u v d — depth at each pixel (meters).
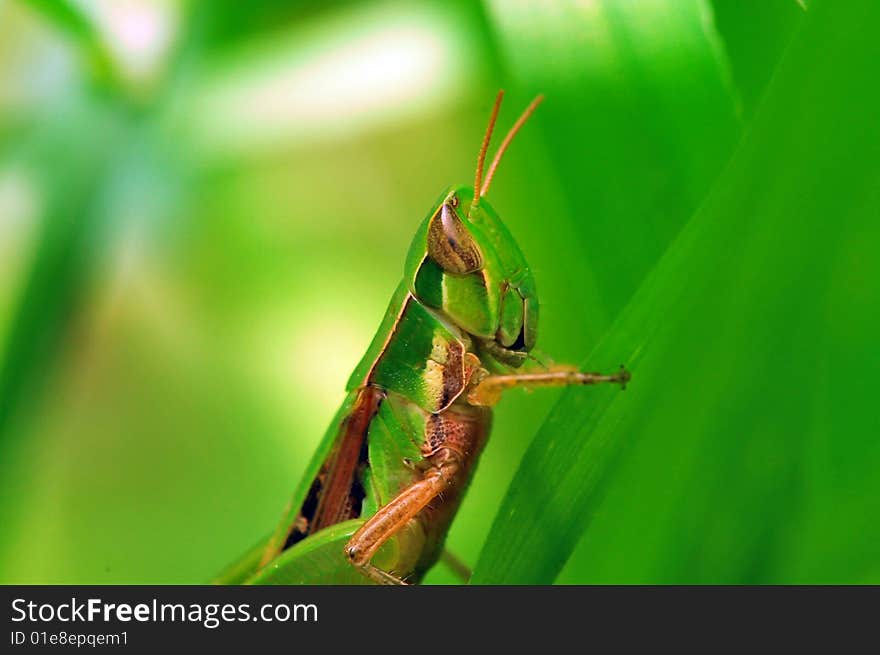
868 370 0.06
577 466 0.07
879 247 0.06
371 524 0.07
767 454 0.06
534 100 0.07
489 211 0.07
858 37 0.06
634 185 0.07
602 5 0.07
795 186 0.06
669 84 0.07
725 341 0.06
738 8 0.07
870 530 0.06
